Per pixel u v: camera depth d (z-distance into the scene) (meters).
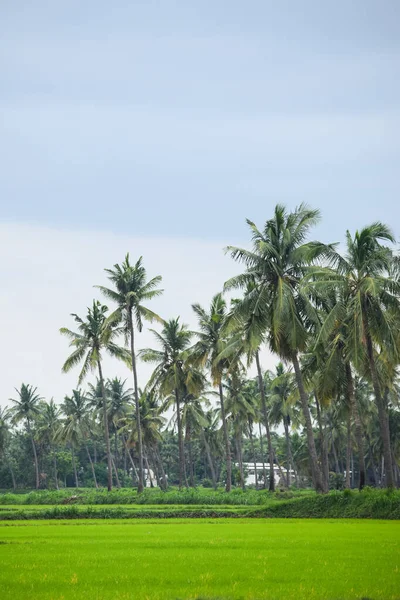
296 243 76.06
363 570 27.59
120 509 70.12
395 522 54.78
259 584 24.70
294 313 72.19
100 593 23.11
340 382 80.56
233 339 104.44
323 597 22.17
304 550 34.09
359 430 79.06
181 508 77.81
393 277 67.00
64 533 46.50
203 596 22.00
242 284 75.62
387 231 69.25
